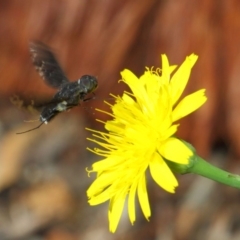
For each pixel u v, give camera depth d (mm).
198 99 248
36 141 436
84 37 367
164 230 365
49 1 373
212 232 362
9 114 456
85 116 412
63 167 420
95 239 371
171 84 250
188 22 353
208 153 366
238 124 359
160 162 246
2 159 424
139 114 250
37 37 377
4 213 396
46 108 252
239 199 373
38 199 400
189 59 250
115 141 251
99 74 366
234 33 349
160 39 357
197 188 380
